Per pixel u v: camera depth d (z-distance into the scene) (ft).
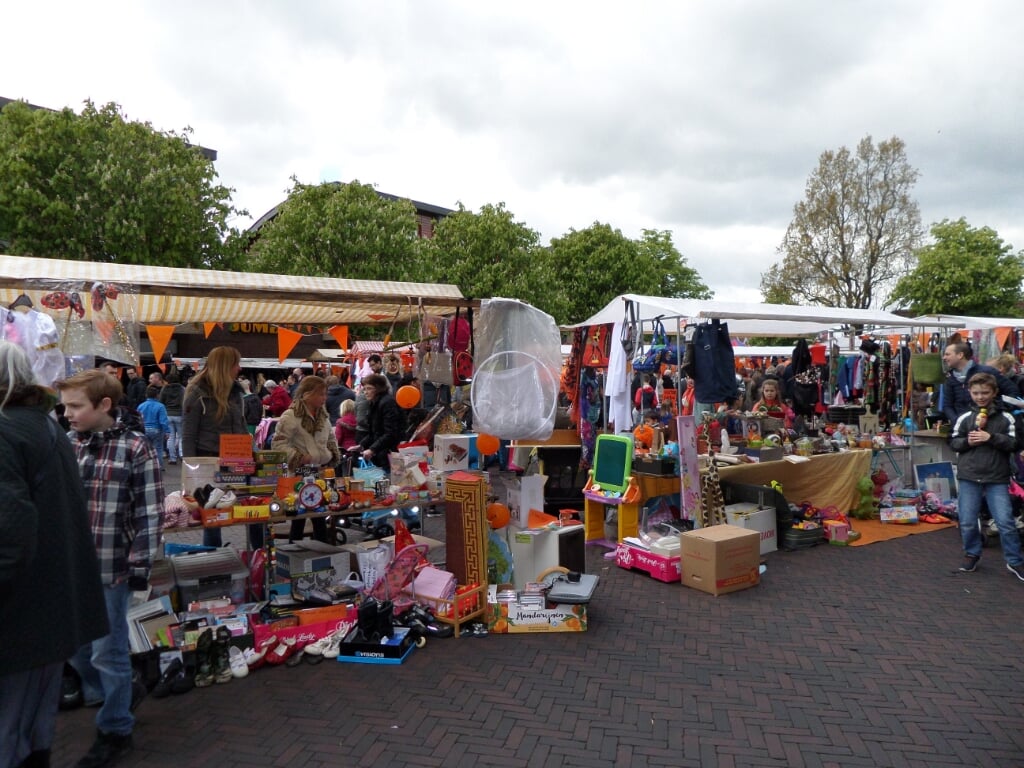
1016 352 36.11
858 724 10.52
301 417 16.58
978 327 31.12
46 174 46.21
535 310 15.16
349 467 18.25
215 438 15.10
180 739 10.11
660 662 12.80
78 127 46.26
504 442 29.94
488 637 14.08
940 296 81.20
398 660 12.69
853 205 89.92
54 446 7.00
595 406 24.29
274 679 12.17
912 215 88.48
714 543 16.55
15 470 6.44
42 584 6.68
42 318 12.30
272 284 16.10
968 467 17.97
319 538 18.06
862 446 25.53
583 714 10.83
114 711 9.42
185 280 15.14
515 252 79.87
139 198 46.78
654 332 22.89
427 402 23.11
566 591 14.39
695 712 10.89
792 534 20.84
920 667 12.53
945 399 23.08
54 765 9.39
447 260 80.18
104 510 9.18
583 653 13.23
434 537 22.48
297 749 9.82
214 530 15.89
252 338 56.44
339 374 47.78
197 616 12.89
